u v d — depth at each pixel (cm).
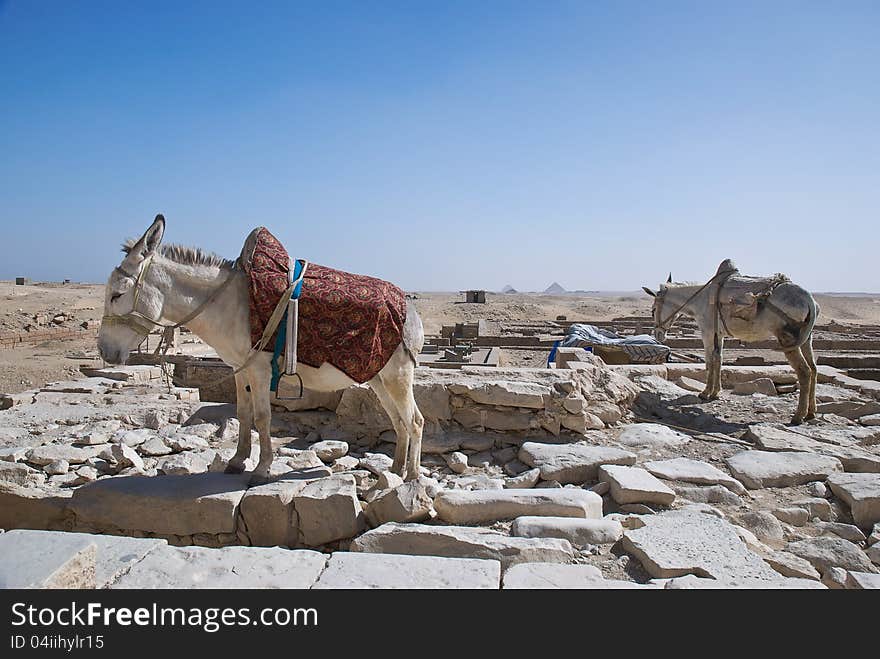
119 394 816
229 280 485
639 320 3275
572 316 4781
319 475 512
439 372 766
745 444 683
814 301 772
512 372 758
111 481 484
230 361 503
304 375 497
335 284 493
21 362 1811
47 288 4775
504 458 641
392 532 410
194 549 356
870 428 742
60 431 661
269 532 455
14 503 481
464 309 4819
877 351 1983
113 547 354
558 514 452
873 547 443
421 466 628
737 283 845
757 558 373
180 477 491
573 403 672
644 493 502
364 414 684
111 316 466
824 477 579
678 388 935
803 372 784
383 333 498
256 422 487
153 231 464
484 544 390
